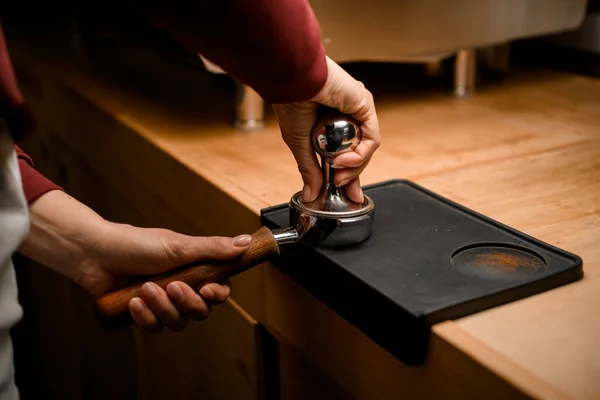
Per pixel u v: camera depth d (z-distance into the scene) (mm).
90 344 1144
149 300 554
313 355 610
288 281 625
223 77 1027
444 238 582
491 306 496
